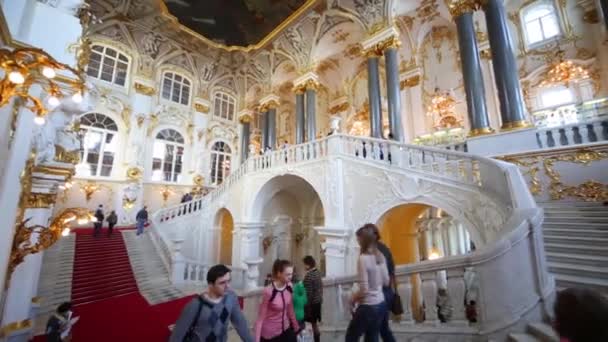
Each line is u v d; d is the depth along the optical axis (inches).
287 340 101.9
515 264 108.1
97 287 309.9
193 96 746.2
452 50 532.4
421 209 333.7
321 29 558.3
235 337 158.9
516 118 276.5
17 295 146.3
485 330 103.6
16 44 100.8
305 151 363.3
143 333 211.6
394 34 427.5
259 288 175.6
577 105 384.8
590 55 398.9
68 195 513.7
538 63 445.1
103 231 454.0
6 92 81.1
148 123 644.1
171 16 577.0
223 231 555.5
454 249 538.0
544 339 91.5
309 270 145.0
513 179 156.1
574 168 236.4
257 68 745.0
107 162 575.2
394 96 405.4
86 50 148.4
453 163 225.1
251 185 440.1
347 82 735.1
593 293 42.3
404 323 126.6
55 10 131.6
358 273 96.7
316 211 561.0
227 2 597.9
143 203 605.9
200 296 83.7
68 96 137.3
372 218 274.4
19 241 124.9
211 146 759.7
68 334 156.3
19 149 114.6
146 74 658.8
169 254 387.5
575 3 420.8
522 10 471.2
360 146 303.0
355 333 93.3
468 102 316.2
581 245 153.3
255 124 845.2
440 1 489.4
